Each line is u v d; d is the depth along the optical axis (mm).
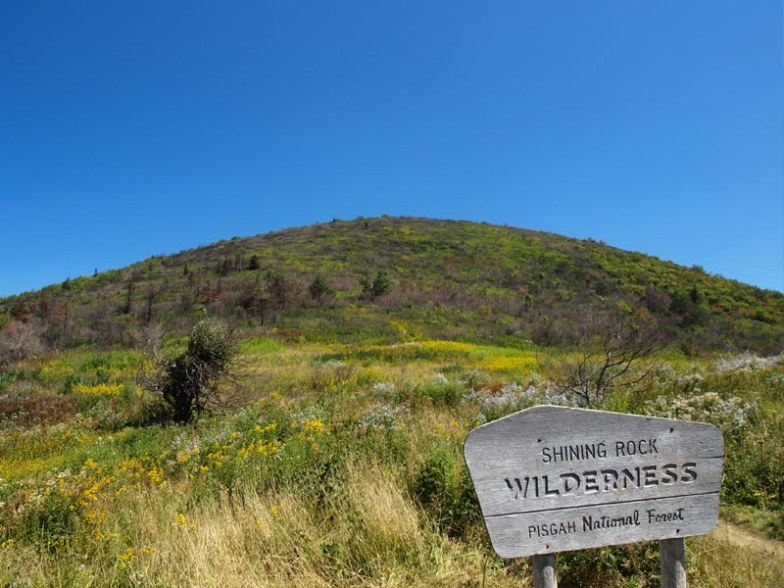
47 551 4109
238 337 13758
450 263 51406
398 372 16219
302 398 11836
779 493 4590
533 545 2473
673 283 50281
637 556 3438
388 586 3158
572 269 52438
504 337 29234
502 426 2488
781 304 46094
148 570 3555
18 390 16266
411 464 4938
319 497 4551
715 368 11180
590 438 2545
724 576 3312
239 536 3902
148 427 11430
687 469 2625
